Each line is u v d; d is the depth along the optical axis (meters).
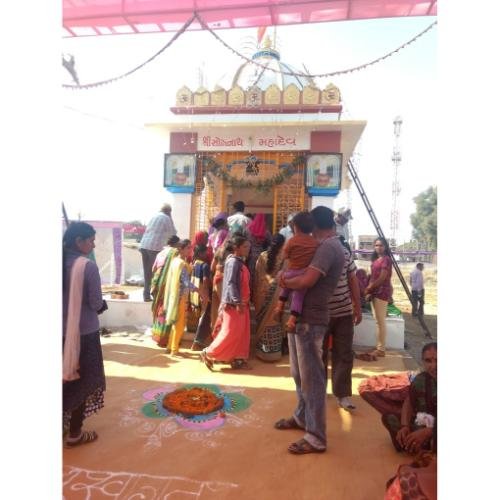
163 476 2.74
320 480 2.72
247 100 8.39
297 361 3.35
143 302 7.37
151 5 4.49
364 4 4.27
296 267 3.08
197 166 8.39
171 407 3.78
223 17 4.56
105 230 13.71
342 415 3.84
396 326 6.52
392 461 2.98
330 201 8.05
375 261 6.05
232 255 5.23
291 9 4.36
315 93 8.27
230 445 3.18
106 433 3.35
